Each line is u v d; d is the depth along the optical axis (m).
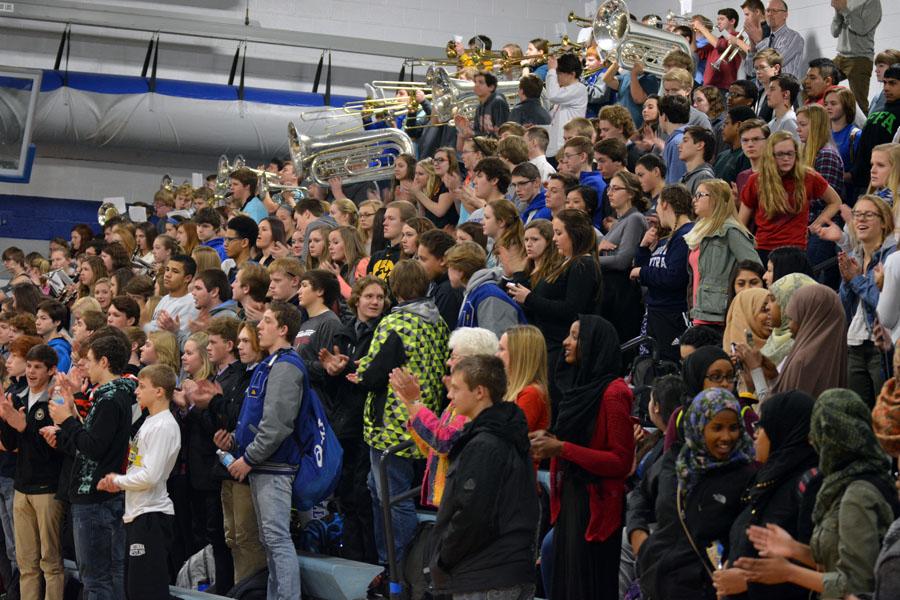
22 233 23.94
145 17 23.42
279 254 13.12
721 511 6.11
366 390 9.64
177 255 12.51
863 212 8.67
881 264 8.22
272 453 9.07
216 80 24.80
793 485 5.70
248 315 11.02
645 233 10.20
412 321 9.17
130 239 17.17
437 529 6.74
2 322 13.38
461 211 12.70
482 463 6.57
